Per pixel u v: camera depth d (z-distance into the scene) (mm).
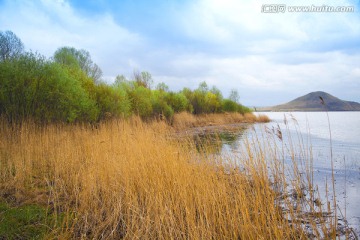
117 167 7410
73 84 14258
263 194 6488
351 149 15953
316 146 17250
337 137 22812
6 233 4887
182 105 32781
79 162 8398
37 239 4805
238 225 5203
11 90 11750
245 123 38469
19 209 5766
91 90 16766
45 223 5219
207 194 5930
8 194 6523
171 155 8016
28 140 9922
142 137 10352
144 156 8141
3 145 9141
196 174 7004
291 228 5391
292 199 7250
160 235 4820
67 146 9508
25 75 12273
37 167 8617
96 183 7102
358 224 5859
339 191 8141
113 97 17750
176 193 6012
